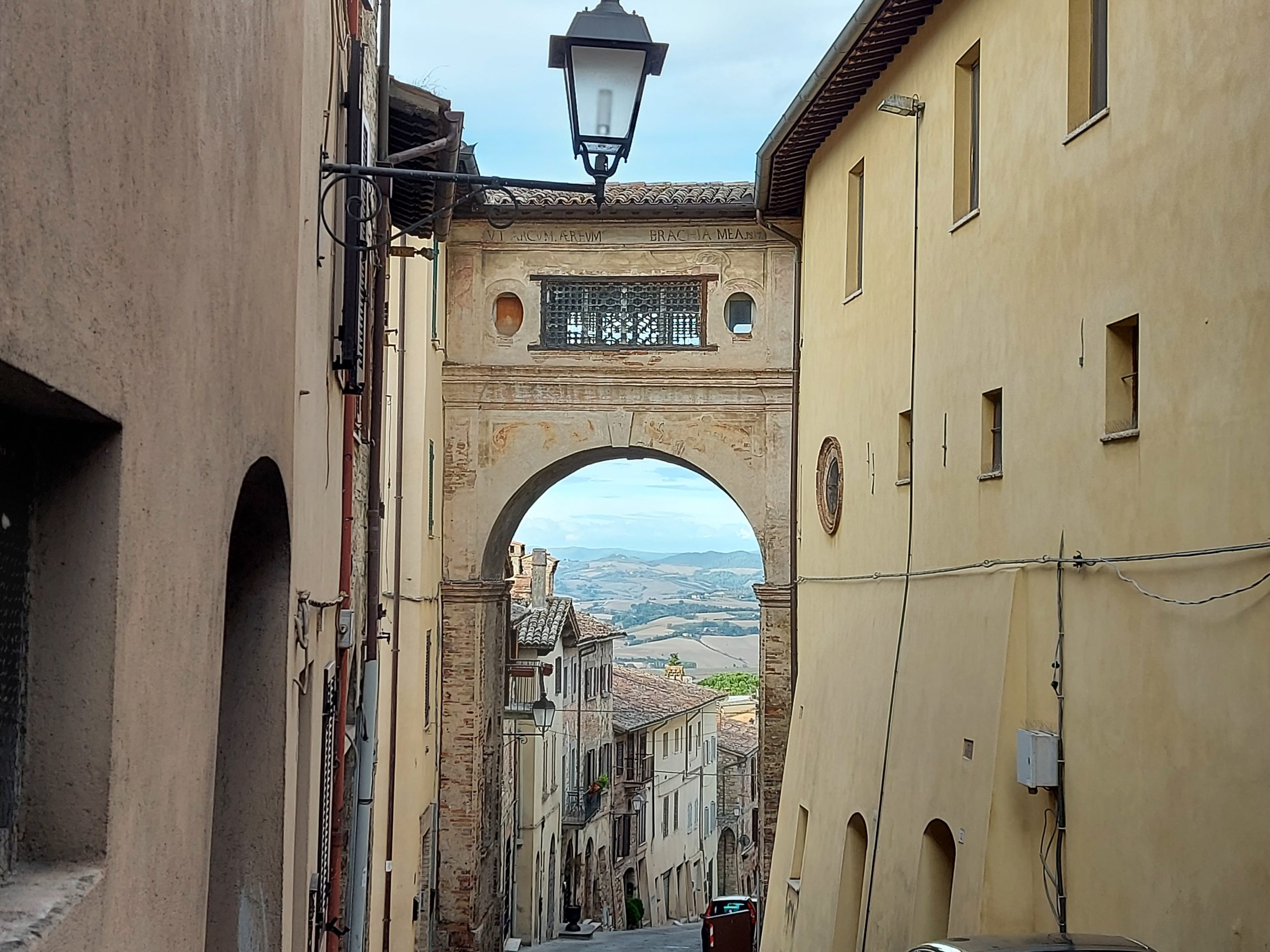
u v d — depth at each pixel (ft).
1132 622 30.04
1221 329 26.66
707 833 209.15
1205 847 26.35
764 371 74.33
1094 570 31.99
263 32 16.20
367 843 40.57
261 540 19.61
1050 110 35.29
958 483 41.63
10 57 7.23
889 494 49.26
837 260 58.49
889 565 48.88
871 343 52.37
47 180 7.91
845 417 56.24
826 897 51.42
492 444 75.46
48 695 9.89
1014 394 37.32
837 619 56.34
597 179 24.07
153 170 10.37
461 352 75.46
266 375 16.99
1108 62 32.09
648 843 174.29
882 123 51.47
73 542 9.89
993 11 39.58
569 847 142.10
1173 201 28.71
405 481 65.98
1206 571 26.86
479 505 75.10
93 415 9.25
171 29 10.88
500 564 80.74
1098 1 33.78
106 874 9.79
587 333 75.82
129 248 9.73
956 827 37.76
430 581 69.51
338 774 32.42
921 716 42.88
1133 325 31.27
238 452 14.80
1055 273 34.76
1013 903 34.88
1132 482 30.30
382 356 43.73
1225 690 25.98
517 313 76.13
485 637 77.10
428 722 68.64
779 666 73.26
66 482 9.89
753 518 74.33
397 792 63.10
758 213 69.15
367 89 38.86
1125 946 25.49
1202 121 27.58
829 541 59.00
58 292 8.16
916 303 46.39
